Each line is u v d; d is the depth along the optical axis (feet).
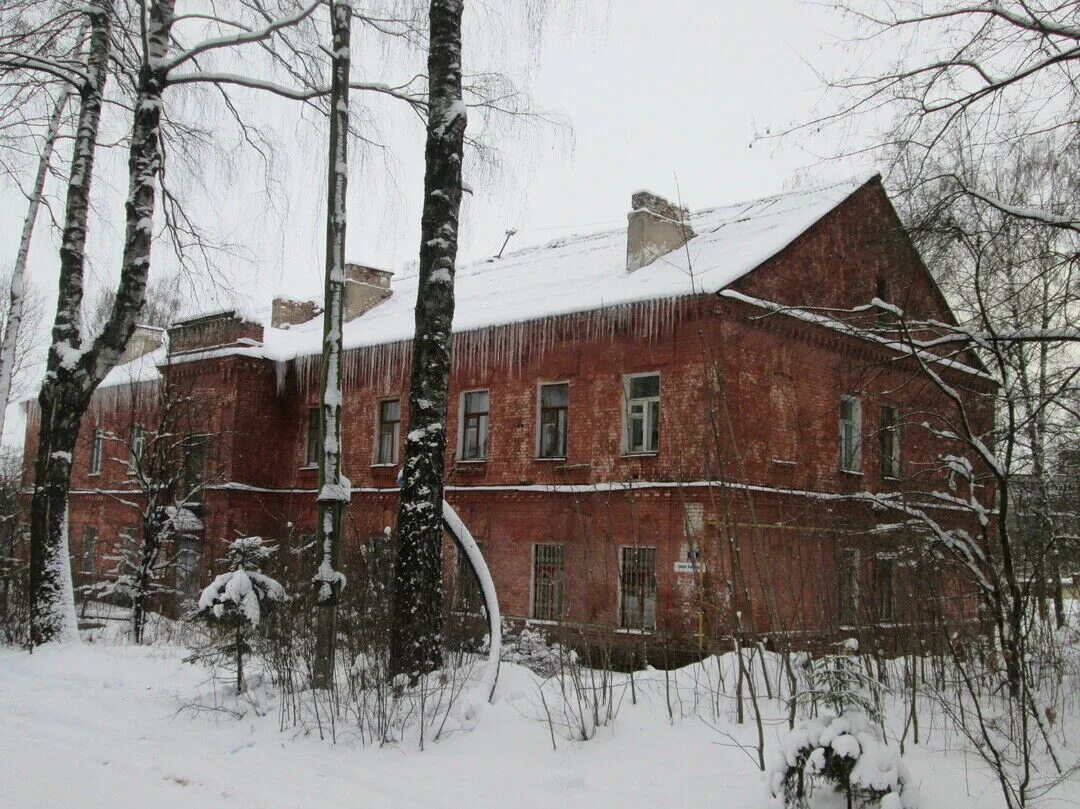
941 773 21.04
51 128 55.11
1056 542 33.37
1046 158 29.76
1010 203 30.35
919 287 67.00
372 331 81.76
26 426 115.34
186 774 23.29
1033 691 27.55
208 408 84.12
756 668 31.19
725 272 57.52
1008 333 28.63
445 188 33.24
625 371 61.16
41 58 46.83
